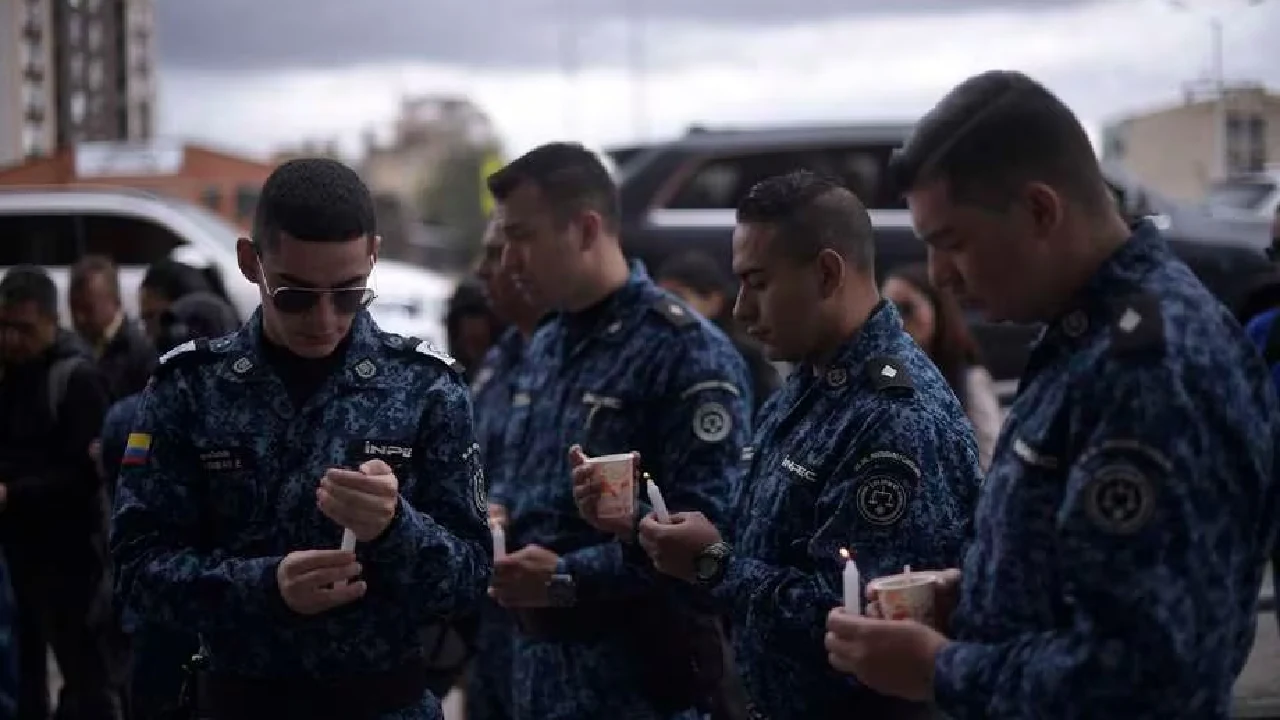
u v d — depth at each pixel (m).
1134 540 1.85
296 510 2.65
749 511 2.96
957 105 2.07
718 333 3.67
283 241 2.56
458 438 2.74
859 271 2.90
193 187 14.56
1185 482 1.86
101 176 12.52
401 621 2.66
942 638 2.09
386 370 2.73
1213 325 1.95
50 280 5.47
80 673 5.48
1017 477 2.02
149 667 4.05
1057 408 1.99
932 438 2.73
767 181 2.97
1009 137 2.02
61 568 5.42
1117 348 1.92
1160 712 1.86
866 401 2.78
